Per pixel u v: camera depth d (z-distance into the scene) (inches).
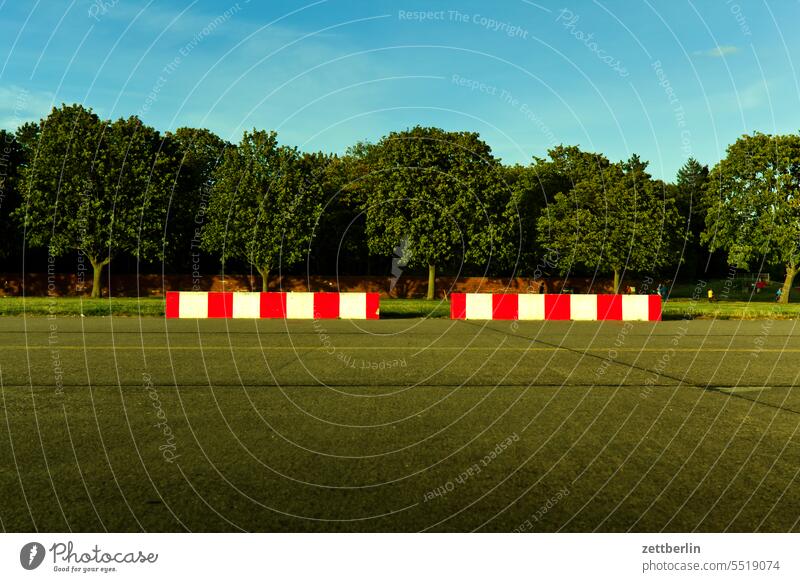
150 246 1327.5
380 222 1401.3
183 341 425.1
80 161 1295.5
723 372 307.9
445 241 1354.6
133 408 218.7
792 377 294.0
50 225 1288.1
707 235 1653.5
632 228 1589.6
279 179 1376.7
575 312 690.2
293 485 145.2
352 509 132.7
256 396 242.1
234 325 564.4
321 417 209.5
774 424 202.7
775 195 1523.1
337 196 1667.1
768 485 146.7
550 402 235.9
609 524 127.4
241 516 128.7
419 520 128.3
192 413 212.4
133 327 534.0
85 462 158.9
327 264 1793.8
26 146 1594.5
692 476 152.6
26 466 155.3
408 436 186.5
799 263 1528.1
